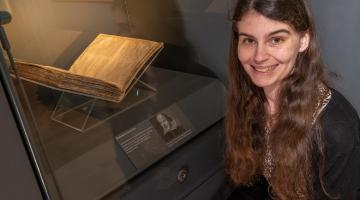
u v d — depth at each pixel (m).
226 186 1.27
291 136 0.86
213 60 1.28
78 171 0.88
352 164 0.84
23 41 0.83
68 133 0.96
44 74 0.89
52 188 0.79
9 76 0.67
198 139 1.13
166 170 1.02
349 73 1.09
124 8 1.13
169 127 1.08
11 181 0.71
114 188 0.93
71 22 0.98
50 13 0.92
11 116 0.68
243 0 0.77
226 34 1.19
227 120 1.07
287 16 0.73
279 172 0.93
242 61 0.83
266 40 0.76
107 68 1.05
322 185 0.88
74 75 0.96
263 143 1.02
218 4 1.15
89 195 0.88
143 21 1.19
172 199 1.05
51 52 0.94
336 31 1.06
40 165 0.75
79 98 1.02
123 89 1.01
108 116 1.05
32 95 0.89
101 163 0.92
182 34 1.27
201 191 1.16
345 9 1.02
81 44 1.04
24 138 0.71
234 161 1.10
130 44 1.09
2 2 0.76
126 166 0.97
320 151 0.84
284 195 0.96
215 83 1.27
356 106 1.13
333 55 1.10
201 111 1.19
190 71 1.34
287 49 0.77
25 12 0.83
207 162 1.16
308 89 0.84
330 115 0.81
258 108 0.99
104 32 1.11
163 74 1.29
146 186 0.96
